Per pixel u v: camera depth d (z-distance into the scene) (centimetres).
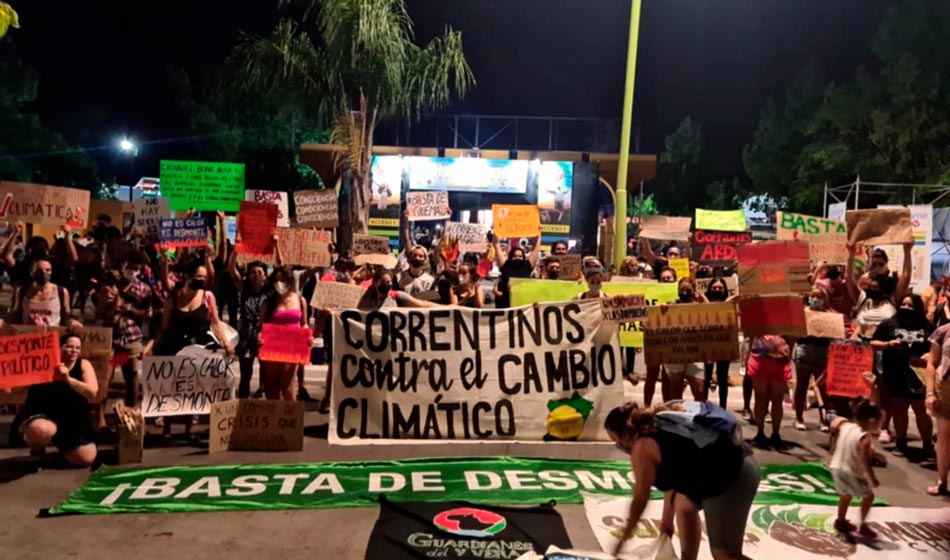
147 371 760
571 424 814
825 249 1079
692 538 464
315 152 2266
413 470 705
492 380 820
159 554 519
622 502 630
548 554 496
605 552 530
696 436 447
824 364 891
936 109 2734
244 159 3328
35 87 3145
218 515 591
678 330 791
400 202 2373
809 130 3183
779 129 3566
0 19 656
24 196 848
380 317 820
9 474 674
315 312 978
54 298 848
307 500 621
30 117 3141
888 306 887
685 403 474
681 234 1641
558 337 826
